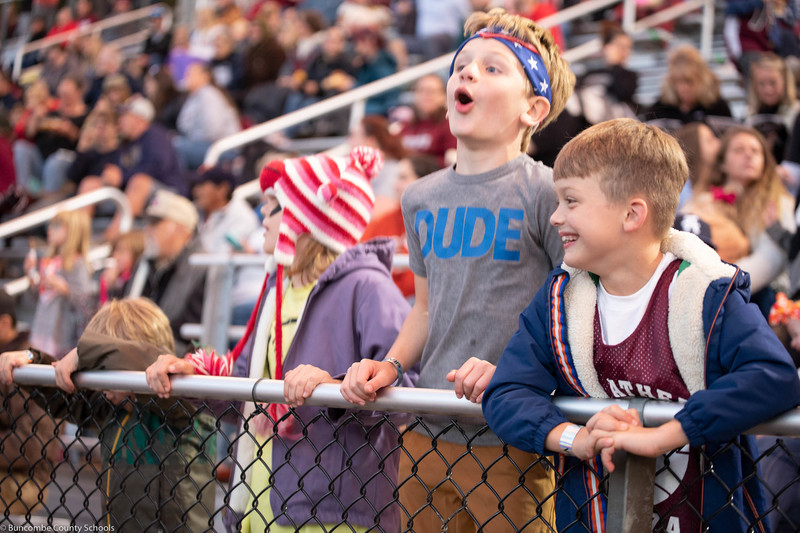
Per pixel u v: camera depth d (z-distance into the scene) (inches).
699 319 118.2
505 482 154.6
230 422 179.8
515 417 118.2
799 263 290.7
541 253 160.6
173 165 607.2
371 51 645.3
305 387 137.6
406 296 325.1
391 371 139.0
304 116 548.4
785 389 107.7
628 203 122.5
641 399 114.5
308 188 191.0
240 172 584.7
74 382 164.1
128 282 407.8
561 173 127.3
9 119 750.5
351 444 168.1
